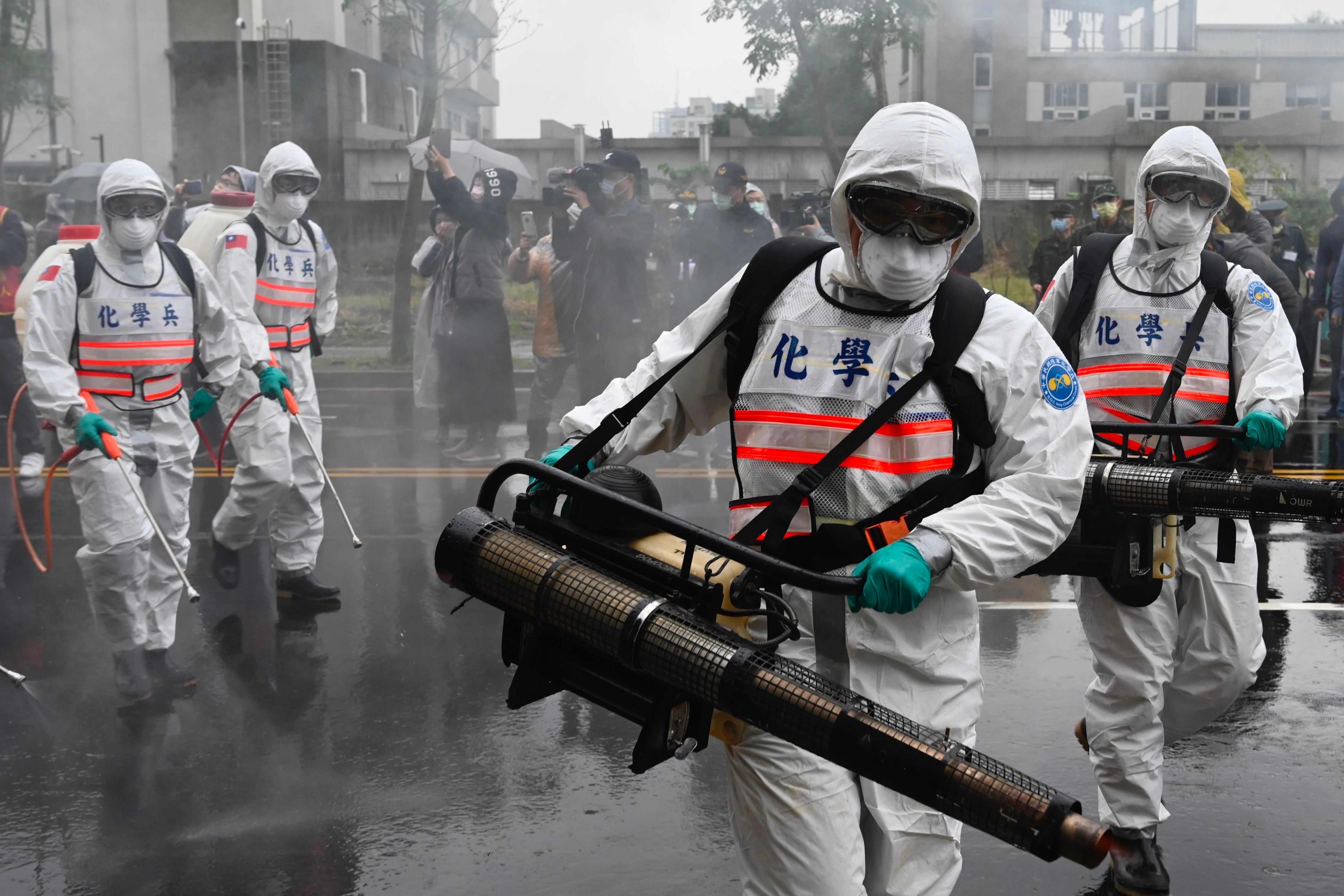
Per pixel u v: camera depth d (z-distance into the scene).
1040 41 30.42
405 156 28.19
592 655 2.14
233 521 5.73
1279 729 4.37
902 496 2.24
